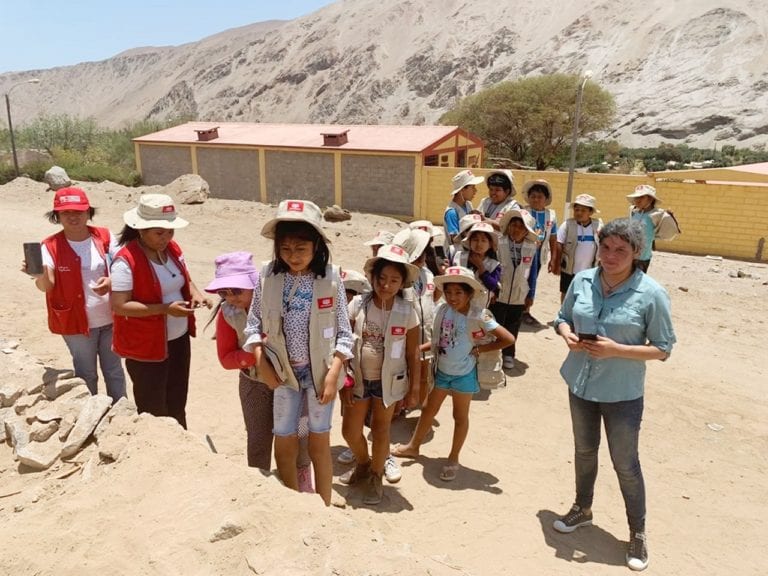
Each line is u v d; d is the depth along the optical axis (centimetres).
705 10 13325
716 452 585
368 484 461
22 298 954
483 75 14762
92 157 4456
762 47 11819
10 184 2297
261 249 1496
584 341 378
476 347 491
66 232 450
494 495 485
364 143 2594
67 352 727
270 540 293
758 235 1767
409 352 438
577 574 393
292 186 2734
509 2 16788
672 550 430
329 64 17012
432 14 17438
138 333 420
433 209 2456
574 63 13825
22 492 366
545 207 788
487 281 610
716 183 1803
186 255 1381
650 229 880
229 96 17975
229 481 335
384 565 276
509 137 5922
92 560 289
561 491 500
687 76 11994
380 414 446
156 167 3102
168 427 389
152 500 326
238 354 375
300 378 369
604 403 395
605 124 5928
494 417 636
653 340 378
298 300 354
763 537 452
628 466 399
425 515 450
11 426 419
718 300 1214
